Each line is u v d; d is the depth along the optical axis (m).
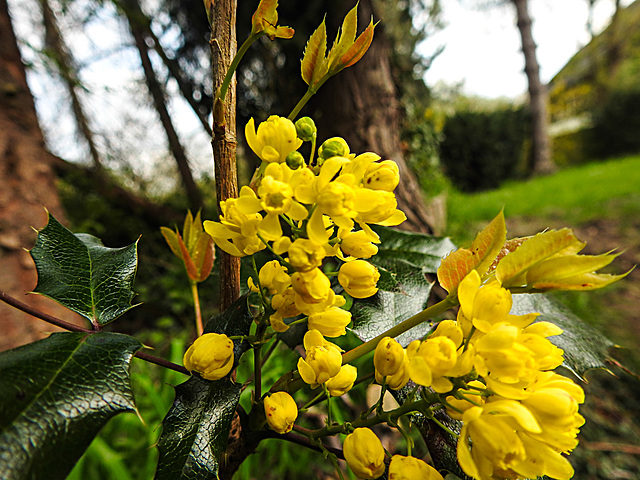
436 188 0.83
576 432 0.06
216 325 0.08
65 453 0.05
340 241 0.07
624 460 0.27
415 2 0.52
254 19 0.06
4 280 0.27
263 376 0.23
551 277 0.06
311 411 0.22
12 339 0.26
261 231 0.06
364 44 0.07
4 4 0.32
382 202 0.06
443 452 0.08
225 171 0.07
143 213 0.62
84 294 0.08
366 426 0.07
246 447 0.09
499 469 0.06
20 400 0.05
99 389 0.06
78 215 0.57
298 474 0.24
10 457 0.05
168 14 0.44
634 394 0.33
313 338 0.07
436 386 0.06
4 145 0.29
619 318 0.44
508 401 0.06
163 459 0.06
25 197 0.30
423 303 0.10
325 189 0.06
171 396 0.24
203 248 0.10
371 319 0.09
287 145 0.07
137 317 0.50
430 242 0.13
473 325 0.06
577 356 0.09
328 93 0.31
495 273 0.06
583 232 0.78
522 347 0.05
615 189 1.04
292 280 0.06
